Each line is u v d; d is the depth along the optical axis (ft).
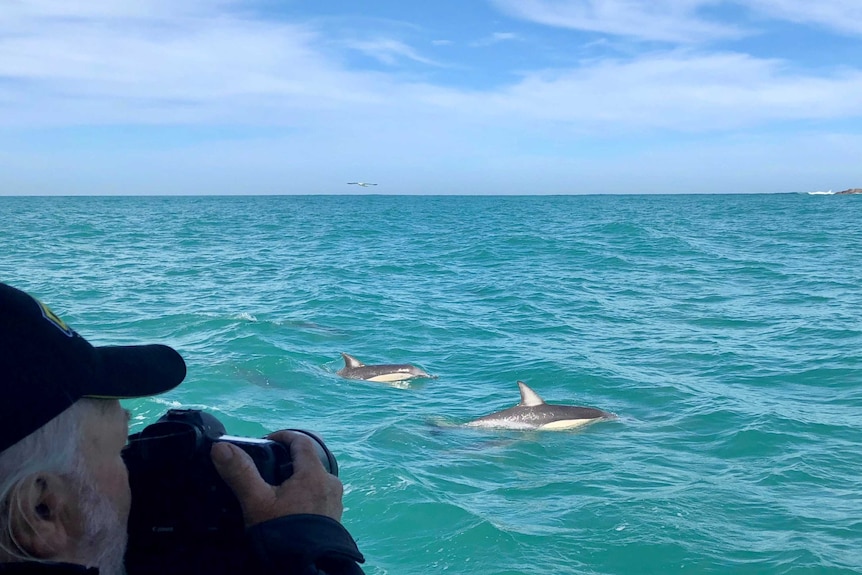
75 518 4.79
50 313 4.94
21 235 156.66
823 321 59.77
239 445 6.32
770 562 20.71
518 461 29.76
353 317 62.18
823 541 22.08
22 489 4.53
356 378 42.68
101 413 5.08
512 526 22.85
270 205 456.45
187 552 5.96
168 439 5.99
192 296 72.38
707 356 49.03
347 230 183.62
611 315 64.34
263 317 60.75
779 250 119.85
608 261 105.91
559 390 41.93
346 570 6.03
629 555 21.12
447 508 23.90
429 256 115.75
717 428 34.30
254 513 6.00
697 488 26.43
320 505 6.25
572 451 31.17
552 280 86.58
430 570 20.30
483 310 66.74
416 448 31.07
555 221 211.61
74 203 510.17
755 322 60.39
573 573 20.11
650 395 40.37
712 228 171.42
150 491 5.98
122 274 89.51
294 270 96.48
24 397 4.52
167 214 289.33
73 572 4.62
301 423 34.01
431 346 52.49
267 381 40.60
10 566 4.54
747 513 24.17
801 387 41.57
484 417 35.37
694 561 20.75
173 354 5.70
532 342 53.78
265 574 5.83
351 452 29.45
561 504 24.88
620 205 387.14
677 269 96.07
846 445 31.48
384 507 24.02
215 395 37.35
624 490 26.32
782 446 31.35
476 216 262.26
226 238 156.46
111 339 50.52
